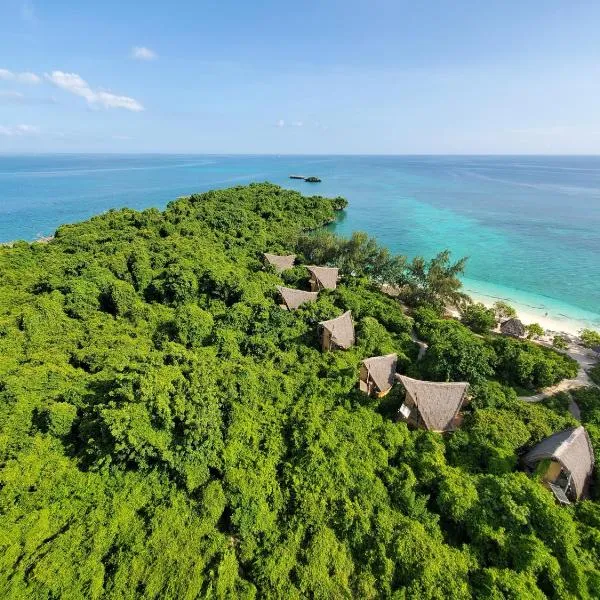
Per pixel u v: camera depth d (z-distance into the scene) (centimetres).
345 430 2303
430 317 3747
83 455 2050
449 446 2281
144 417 1966
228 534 1869
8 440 2006
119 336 3169
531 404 2597
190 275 3934
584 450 2120
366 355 3106
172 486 1980
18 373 2400
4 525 1705
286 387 2612
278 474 2088
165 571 1652
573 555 1691
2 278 4006
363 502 1945
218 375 2428
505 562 1711
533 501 1878
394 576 1684
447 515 1895
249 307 3450
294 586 1656
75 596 1554
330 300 3872
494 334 3778
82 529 1750
